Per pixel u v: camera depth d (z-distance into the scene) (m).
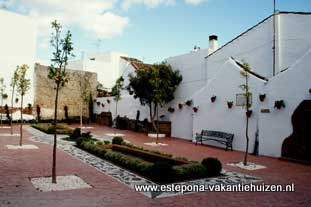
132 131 28.47
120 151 15.45
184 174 9.63
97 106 37.25
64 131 22.86
